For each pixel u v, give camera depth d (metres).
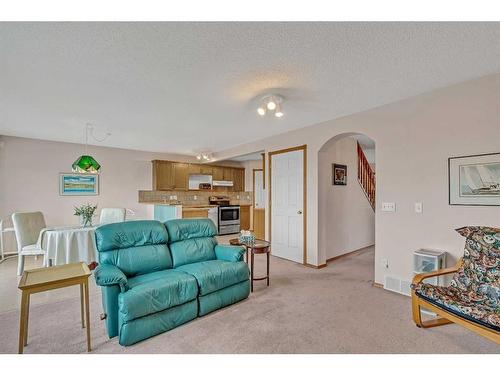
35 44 1.80
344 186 4.83
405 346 1.90
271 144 4.79
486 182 2.35
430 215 2.71
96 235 2.42
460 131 2.50
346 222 4.87
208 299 2.41
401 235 2.93
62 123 3.86
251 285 3.08
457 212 2.53
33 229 3.84
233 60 2.04
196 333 2.09
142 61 2.05
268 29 1.65
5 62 2.05
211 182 7.32
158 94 2.73
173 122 3.82
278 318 2.34
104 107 3.13
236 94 2.74
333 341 1.97
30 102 2.96
